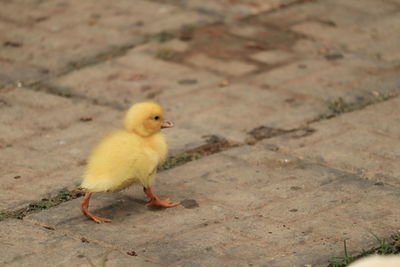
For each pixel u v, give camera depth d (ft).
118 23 56.65
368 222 32.83
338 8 59.16
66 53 52.19
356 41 53.72
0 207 34.71
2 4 59.93
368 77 48.39
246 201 34.88
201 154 39.86
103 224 33.12
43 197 35.65
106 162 32.42
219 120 43.45
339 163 38.34
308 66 50.06
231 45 53.11
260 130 42.24
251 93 46.60
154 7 59.41
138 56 51.67
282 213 33.78
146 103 34.06
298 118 43.45
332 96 45.93
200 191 35.88
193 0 60.75
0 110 44.45
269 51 52.31
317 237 31.76
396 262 18.44
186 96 46.39
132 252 30.83
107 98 46.19
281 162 38.58
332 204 34.45
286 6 59.52
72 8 59.47
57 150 40.24
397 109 44.11
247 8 59.16
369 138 40.86
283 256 30.37
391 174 37.14
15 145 40.73
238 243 31.45
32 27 56.08
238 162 38.78
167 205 34.37
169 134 41.86
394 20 57.16
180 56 51.65
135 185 36.55
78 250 31.07
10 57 51.52
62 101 45.78
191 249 31.04
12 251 31.01
